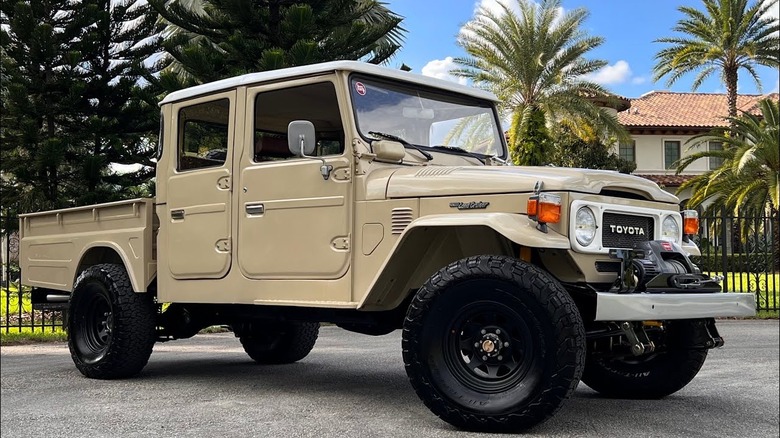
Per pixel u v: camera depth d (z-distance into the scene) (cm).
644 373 530
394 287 476
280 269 516
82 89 1446
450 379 424
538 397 398
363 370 678
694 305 435
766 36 3062
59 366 721
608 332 448
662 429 434
